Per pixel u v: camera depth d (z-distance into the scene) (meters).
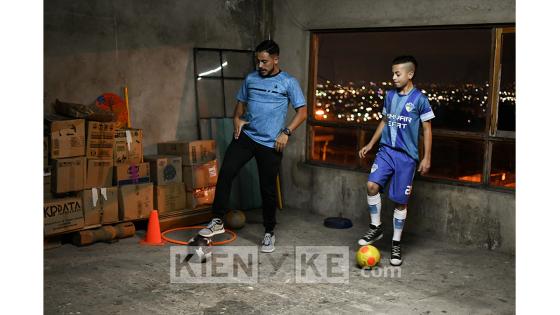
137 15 5.65
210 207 5.80
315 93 6.36
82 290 3.92
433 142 5.48
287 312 3.63
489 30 4.96
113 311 3.58
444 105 5.33
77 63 5.27
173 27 5.94
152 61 5.81
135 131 5.27
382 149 4.75
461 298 3.94
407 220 5.59
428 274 4.43
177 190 5.57
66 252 4.76
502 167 4.99
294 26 6.35
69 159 4.77
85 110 4.84
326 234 5.56
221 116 6.43
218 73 6.36
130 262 4.55
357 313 3.63
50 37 5.07
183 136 6.15
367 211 5.89
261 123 4.88
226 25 6.38
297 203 6.55
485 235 5.06
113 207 5.08
